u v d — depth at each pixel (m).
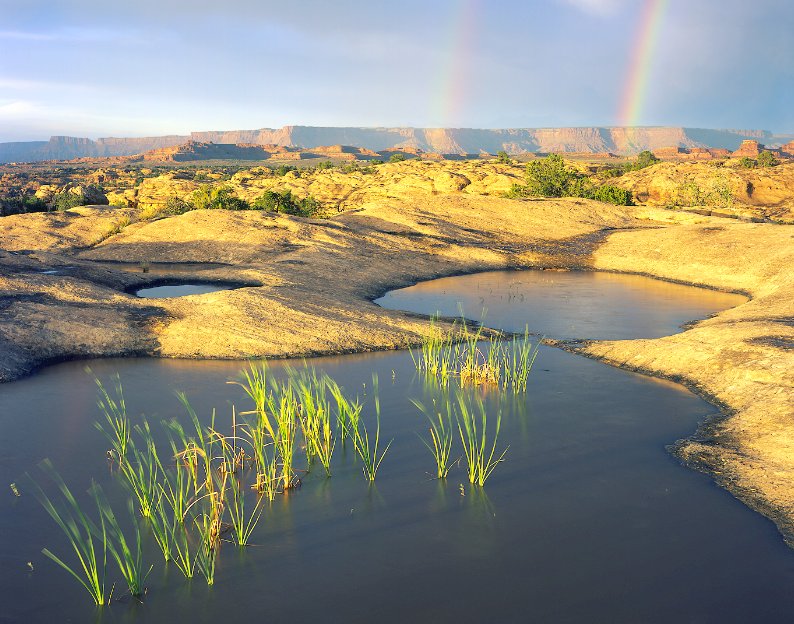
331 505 15.99
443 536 14.62
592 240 67.25
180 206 81.00
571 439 19.91
